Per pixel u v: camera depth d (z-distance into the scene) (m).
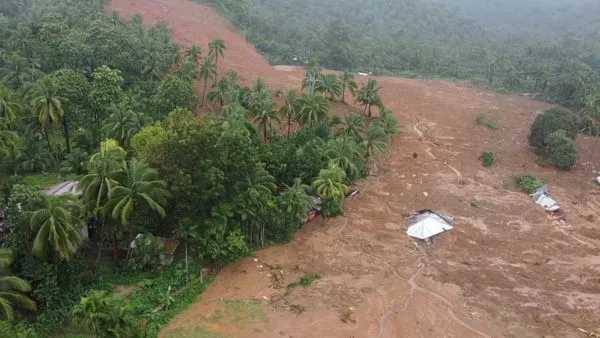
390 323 36.75
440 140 75.75
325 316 37.03
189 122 40.78
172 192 39.28
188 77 70.31
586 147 75.19
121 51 70.69
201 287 39.41
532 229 51.25
